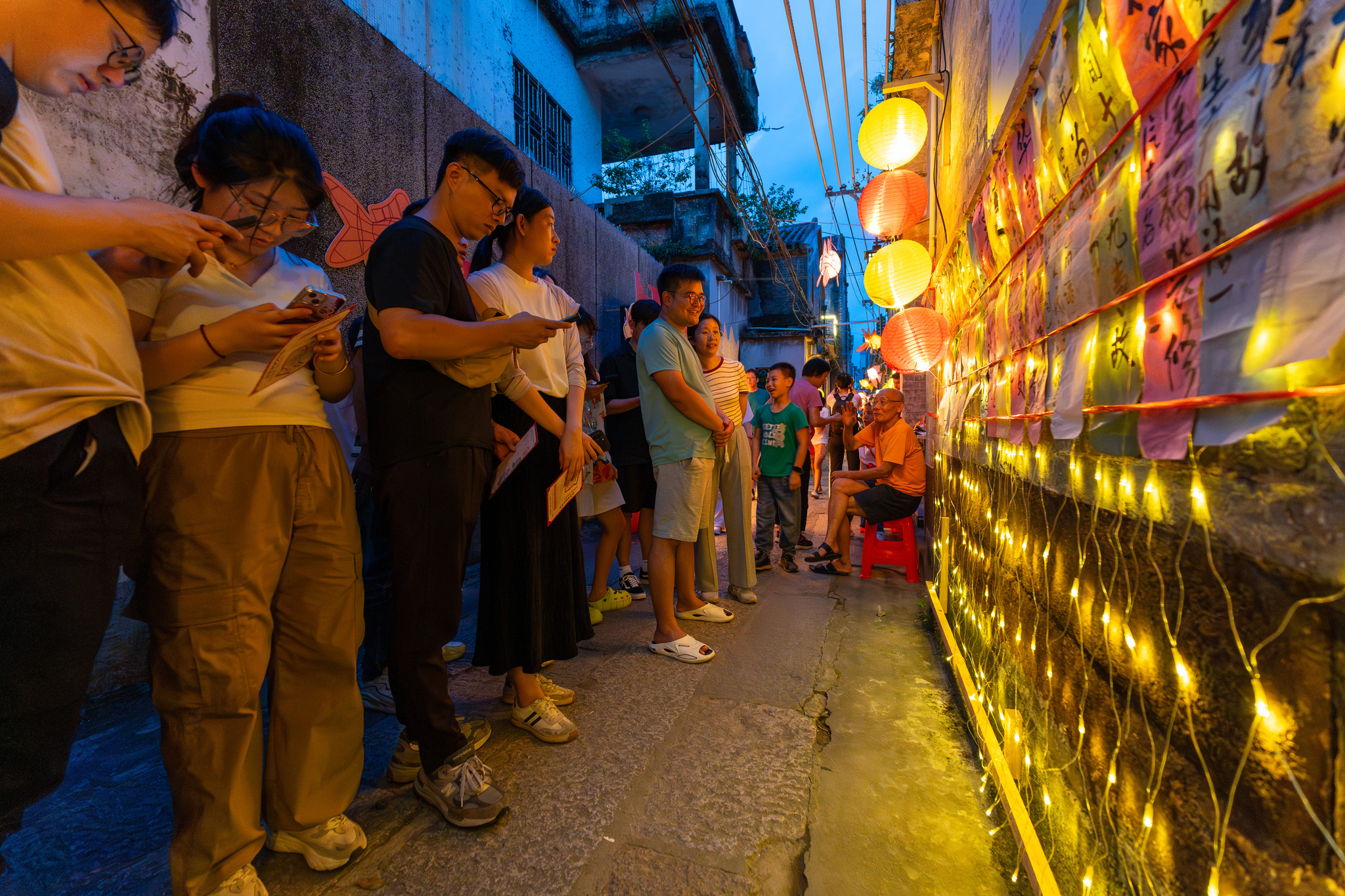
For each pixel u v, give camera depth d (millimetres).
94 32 917
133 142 2568
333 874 1493
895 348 3346
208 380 1295
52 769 981
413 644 1618
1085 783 1232
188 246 1059
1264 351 633
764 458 4691
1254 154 638
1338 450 556
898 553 4531
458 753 1717
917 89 4617
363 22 3760
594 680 2646
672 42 10164
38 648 937
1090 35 1060
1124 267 980
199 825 1285
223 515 1284
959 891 1477
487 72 8031
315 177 1315
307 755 1481
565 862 1548
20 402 910
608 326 7434
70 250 901
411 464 1604
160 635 1268
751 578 3809
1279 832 659
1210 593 784
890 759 2051
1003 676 1902
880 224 3740
